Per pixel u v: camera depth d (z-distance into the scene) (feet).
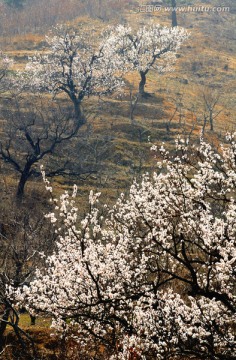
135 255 54.13
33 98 259.19
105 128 241.14
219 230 47.32
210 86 321.32
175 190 53.16
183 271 66.95
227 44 402.31
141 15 442.09
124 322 51.78
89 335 56.49
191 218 52.13
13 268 81.05
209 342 47.50
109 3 460.55
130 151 220.84
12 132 188.34
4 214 133.08
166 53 296.10
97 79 258.57
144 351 48.96
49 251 87.51
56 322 55.11
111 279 52.80
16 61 326.65
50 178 193.36
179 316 46.11
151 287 54.03
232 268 46.68
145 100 282.36
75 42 266.57
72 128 213.46
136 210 52.49
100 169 204.54
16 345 80.33
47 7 449.48
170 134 239.71
